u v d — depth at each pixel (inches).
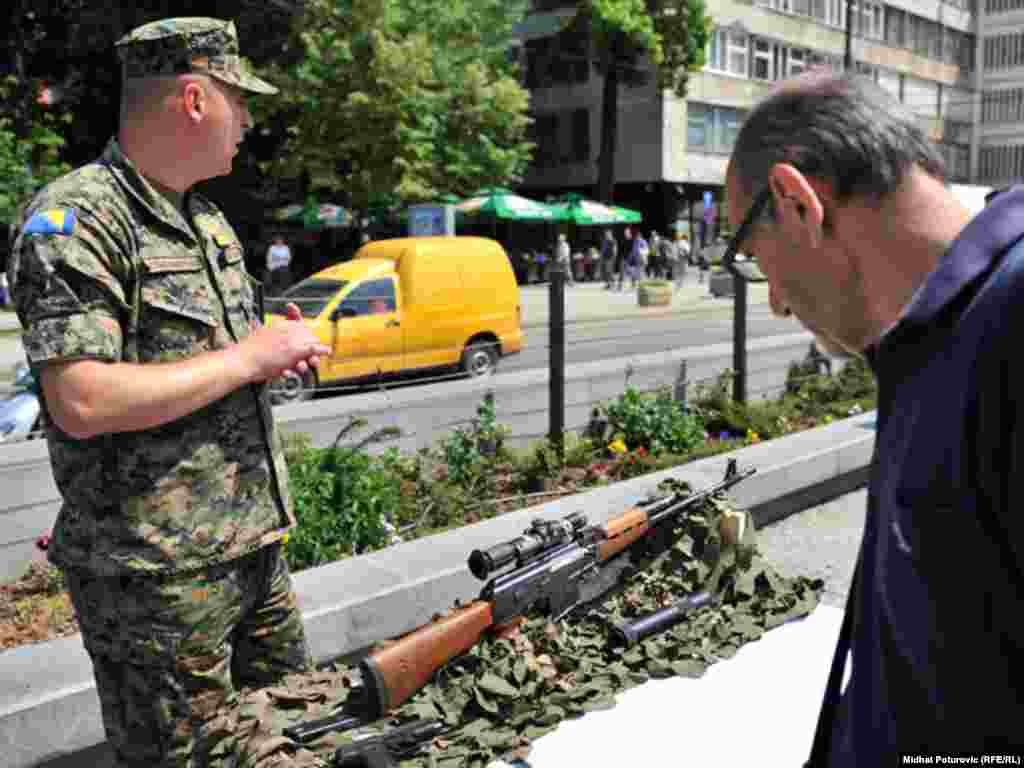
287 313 95.7
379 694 108.0
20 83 965.8
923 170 45.7
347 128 1082.1
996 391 37.9
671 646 142.5
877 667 43.6
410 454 269.0
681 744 120.7
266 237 1214.3
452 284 470.0
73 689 118.0
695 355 357.1
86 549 87.6
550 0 1676.9
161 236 88.7
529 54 1738.4
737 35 1673.2
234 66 90.7
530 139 1765.5
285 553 185.0
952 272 40.7
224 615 92.8
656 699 132.1
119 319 85.1
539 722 122.9
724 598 161.0
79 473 86.7
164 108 87.1
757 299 1098.1
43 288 79.7
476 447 268.8
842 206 46.1
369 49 1067.9
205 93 88.2
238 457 92.9
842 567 213.2
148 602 87.0
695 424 311.1
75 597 90.4
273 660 107.5
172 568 87.1
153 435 86.4
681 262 1334.9
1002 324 38.1
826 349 51.1
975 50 2362.2
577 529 141.8
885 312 46.3
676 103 1577.3
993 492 38.2
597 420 308.3
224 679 93.8
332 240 1342.3
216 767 92.8
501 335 495.5
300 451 206.2
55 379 79.9
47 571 189.9
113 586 87.5
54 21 1011.9
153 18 957.2
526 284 1437.0
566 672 133.6
